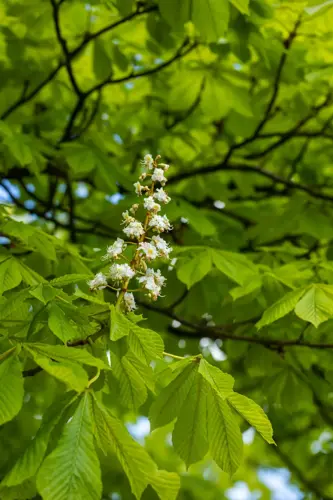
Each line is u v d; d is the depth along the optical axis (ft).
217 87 17.93
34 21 18.58
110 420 6.86
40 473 6.20
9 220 12.75
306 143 20.70
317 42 18.80
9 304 8.46
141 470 6.80
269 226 17.72
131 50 20.34
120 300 8.58
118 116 22.03
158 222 9.08
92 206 23.77
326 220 17.85
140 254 9.08
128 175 17.48
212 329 16.03
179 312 18.51
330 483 26.86
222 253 13.51
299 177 24.12
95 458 6.47
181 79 18.10
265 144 23.03
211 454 7.98
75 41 20.04
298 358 15.31
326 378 14.97
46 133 20.85
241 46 16.69
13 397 6.77
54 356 7.10
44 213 19.93
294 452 28.78
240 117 19.51
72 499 6.11
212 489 24.97
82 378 6.75
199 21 13.43
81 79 22.17
